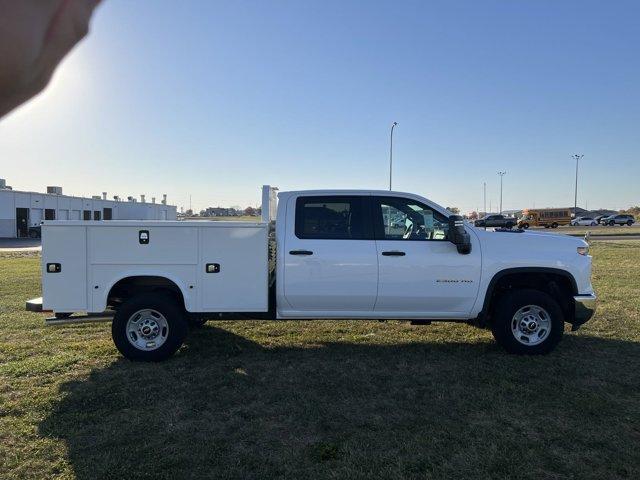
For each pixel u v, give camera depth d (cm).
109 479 328
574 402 449
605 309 846
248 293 584
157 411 437
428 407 443
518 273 602
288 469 340
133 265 574
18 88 71
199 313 586
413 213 605
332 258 585
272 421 416
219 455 359
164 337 579
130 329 577
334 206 603
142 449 368
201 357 596
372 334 709
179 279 579
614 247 2311
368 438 384
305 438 386
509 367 550
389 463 347
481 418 419
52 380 514
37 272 1500
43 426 406
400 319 610
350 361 578
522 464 344
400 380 512
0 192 4666
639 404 446
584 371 533
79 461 351
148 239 575
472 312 600
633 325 736
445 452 361
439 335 701
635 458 352
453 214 600
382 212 603
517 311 592
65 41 72
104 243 571
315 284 585
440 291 592
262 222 591
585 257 607
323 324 773
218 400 461
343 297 590
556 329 589
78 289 571
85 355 600
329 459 353
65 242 568
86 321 586
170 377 523
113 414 431
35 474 334
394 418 420
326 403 453
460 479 326
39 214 5166
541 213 6344
